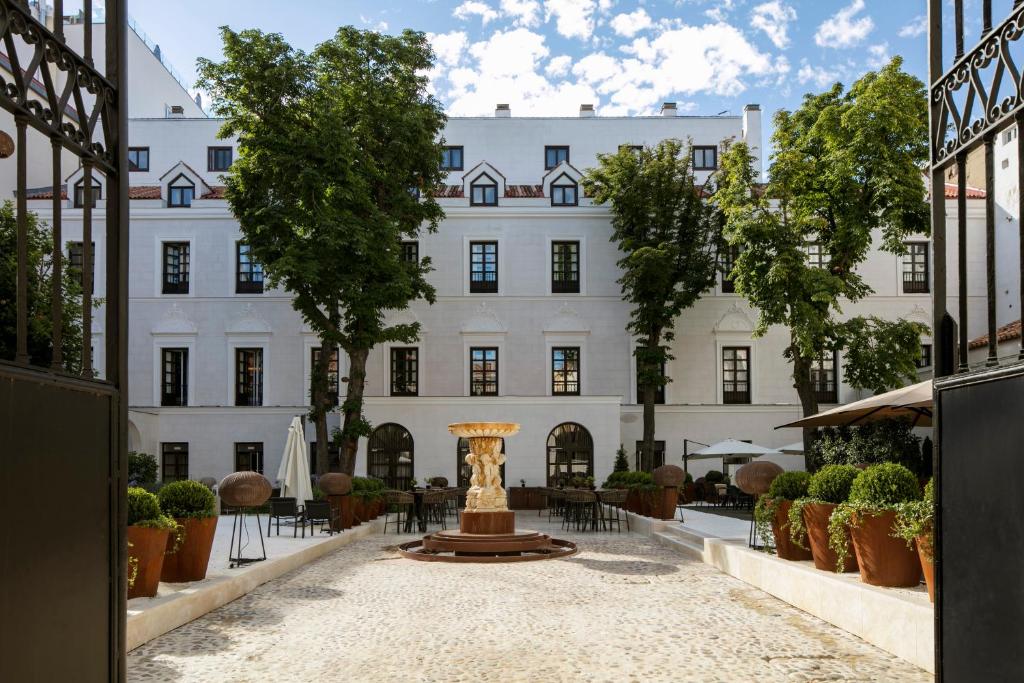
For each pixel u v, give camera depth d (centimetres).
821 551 1052
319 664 759
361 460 3189
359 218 2623
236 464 3412
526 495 3122
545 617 980
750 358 3584
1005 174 2977
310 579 1301
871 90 2655
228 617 977
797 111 2953
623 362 3559
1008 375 380
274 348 3506
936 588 441
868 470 942
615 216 3531
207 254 3534
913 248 3562
